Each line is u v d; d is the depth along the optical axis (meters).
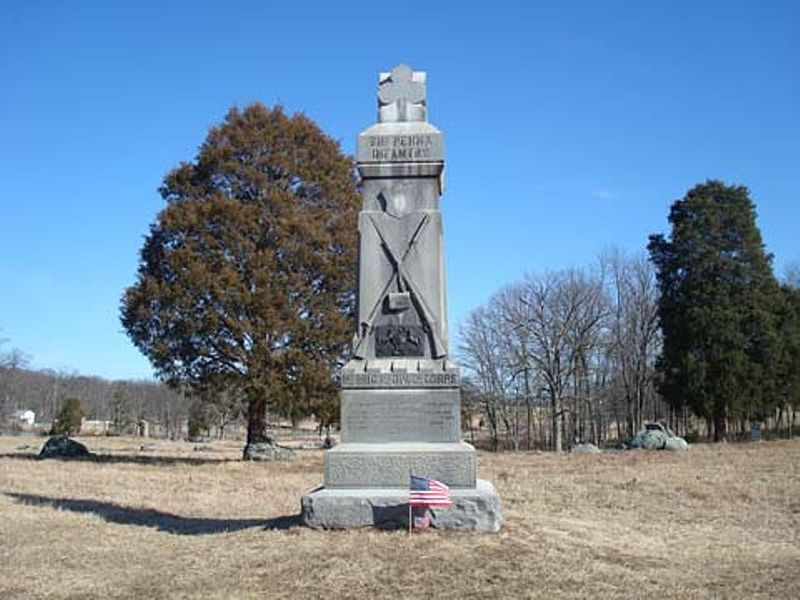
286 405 34.69
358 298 13.92
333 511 12.35
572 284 98.50
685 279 55.84
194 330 33.34
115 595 9.68
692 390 53.94
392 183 14.16
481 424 89.25
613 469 26.39
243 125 36.50
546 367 65.56
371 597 9.48
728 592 10.24
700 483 21.59
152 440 78.56
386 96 14.52
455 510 12.23
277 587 9.86
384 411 13.27
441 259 13.95
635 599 9.66
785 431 68.00
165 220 34.81
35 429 96.81
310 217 35.34
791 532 14.98
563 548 11.86
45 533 13.22
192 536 13.02
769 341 53.94
